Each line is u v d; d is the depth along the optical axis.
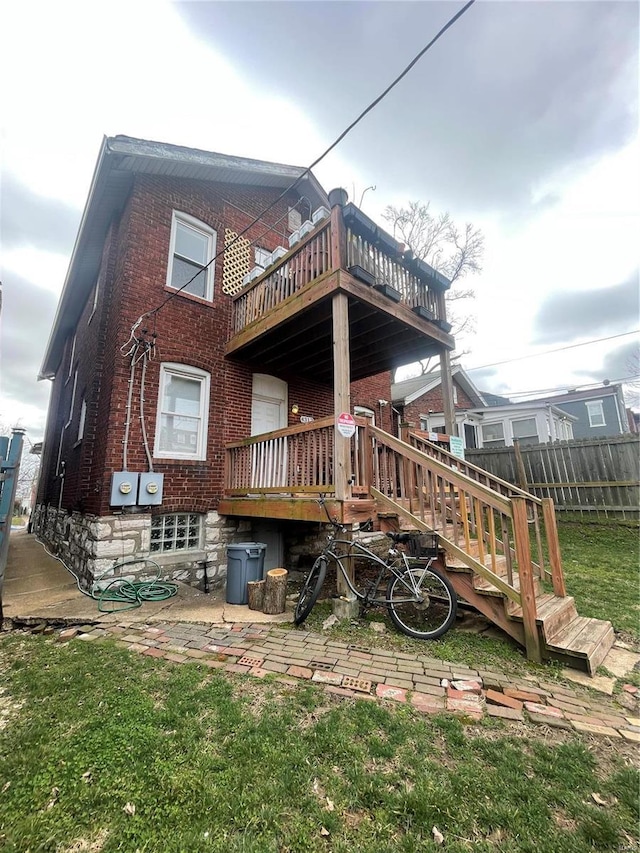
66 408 10.48
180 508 6.21
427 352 7.26
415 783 1.94
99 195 7.08
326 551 4.47
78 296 9.95
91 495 6.10
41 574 6.65
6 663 3.28
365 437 4.98
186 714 2.47
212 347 7.13
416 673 3.10
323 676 3.02
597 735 2.34
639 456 8.55
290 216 9.39
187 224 7.34
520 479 9.81
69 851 1.56
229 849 1.57
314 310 5.77
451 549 4.04
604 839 1.63
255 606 4.68
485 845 1.61
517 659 3.40
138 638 3.78
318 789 1.90
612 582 5.43
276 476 5.61
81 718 2.44
